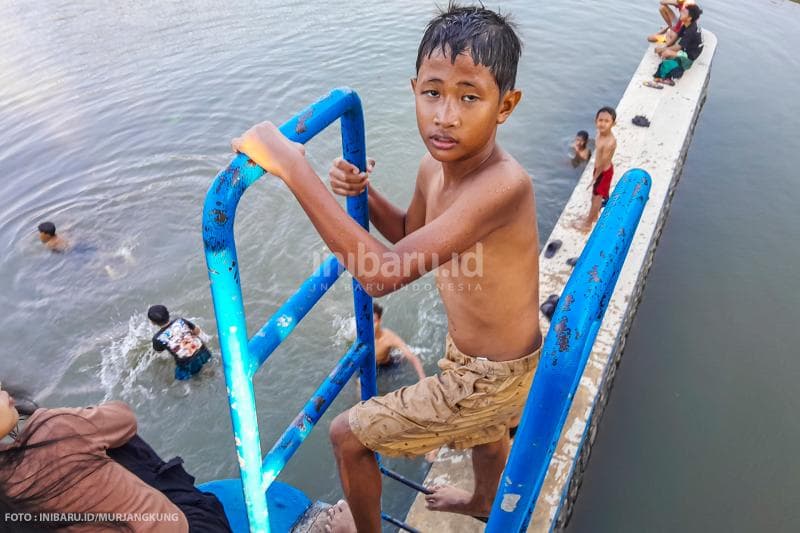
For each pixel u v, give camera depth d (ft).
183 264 28.96
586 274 3.69
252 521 5.51
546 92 39.68
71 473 4.94
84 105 38.58
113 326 26.02
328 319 25.77
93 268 28.76
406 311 26.13
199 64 42.14
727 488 18.51
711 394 21.44
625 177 4.45
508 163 5.28
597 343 16.88
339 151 35.01
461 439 6.77
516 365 6.11
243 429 4.86
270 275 28.25
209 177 33.45
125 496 5.23
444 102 4.76
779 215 30.12
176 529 5.42
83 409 5.46
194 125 36.76
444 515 11.32
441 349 24.48
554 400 3.60
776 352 23.04
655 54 37.58
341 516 7.54
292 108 37.65
